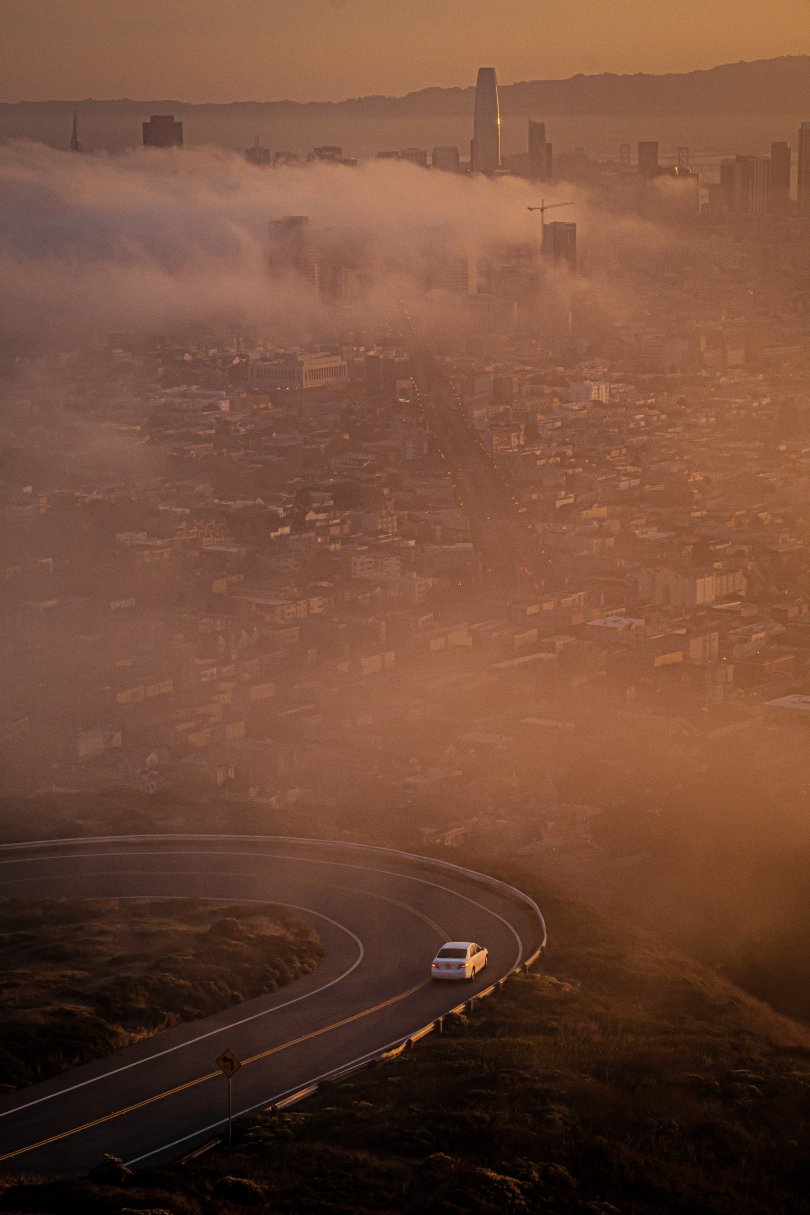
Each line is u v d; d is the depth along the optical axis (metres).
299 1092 58.53
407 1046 64.00
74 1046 62.31
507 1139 55.12
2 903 85.88
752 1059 66.56
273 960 74.56
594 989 76.25
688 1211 53.06
